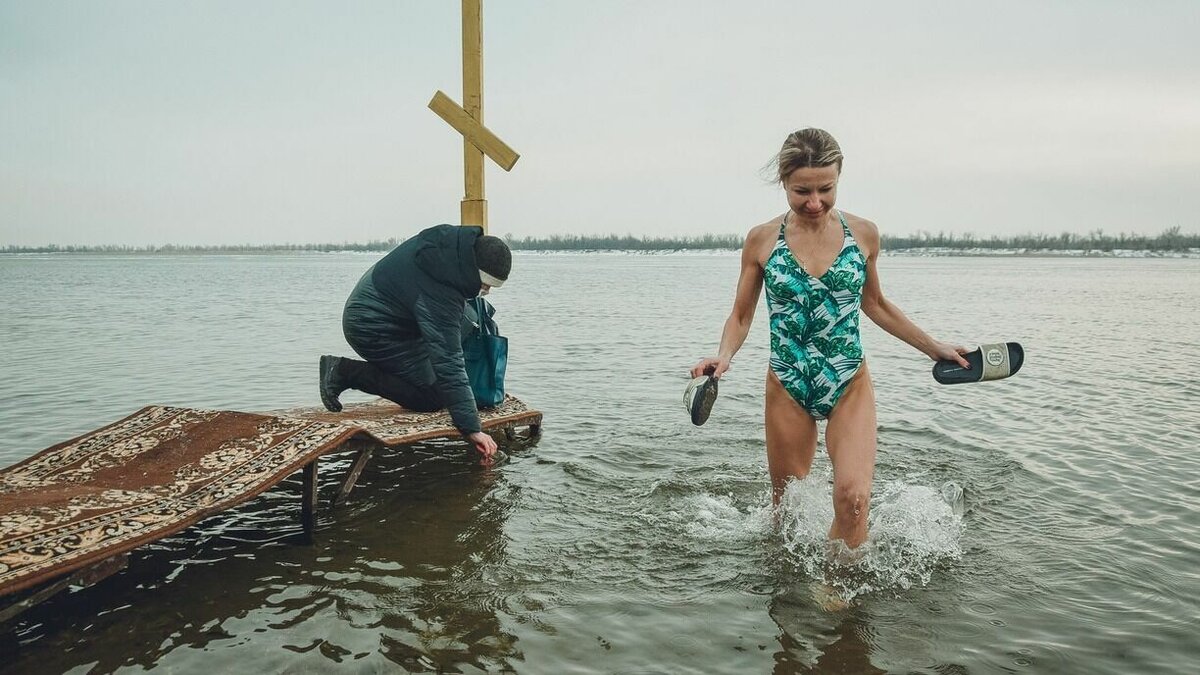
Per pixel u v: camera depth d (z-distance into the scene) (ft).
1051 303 101.24
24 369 39.68
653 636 12.62
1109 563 15.14
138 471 16.05
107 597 13.94
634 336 59.11
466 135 24.53
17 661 11.79
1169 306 94.84
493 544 16.44
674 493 19.58
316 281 174.19
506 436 24.90
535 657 11.98
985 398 31.78
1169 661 11.69
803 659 11.88
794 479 16.25
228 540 16.71
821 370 15.08
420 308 19.60
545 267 362.12
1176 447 23.63
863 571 14.65
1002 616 13.14
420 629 12.84
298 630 12.78
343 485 18.98
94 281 168.96
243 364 41.78
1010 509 18.15
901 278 208.44
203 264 422.82
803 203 14.03
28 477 15.83
